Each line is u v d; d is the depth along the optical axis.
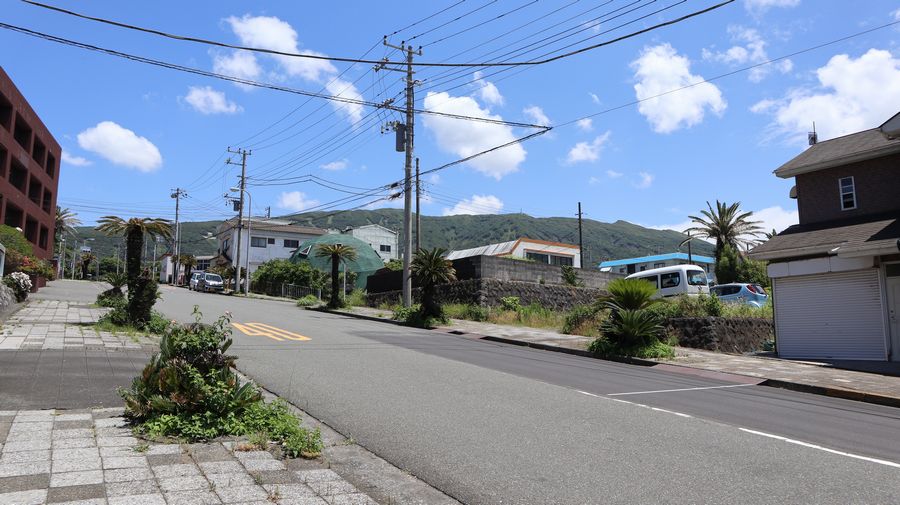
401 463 5.67
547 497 4.78
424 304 24.31
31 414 6.48
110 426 6.10
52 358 10.13
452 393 9.14
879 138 17.97
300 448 5.65
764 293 25.66
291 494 4.47
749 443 6.61
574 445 6.33
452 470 5.45
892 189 16.80
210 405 6.13
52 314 18.98
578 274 35.25
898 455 6.28
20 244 29.20
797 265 16.98
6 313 17.52
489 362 13.32
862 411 9.36
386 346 15.26
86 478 4.50
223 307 28.64
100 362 10.09
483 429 6.95
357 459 5.80
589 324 20.64
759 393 10.86
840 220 17.72
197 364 6.36
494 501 4.70
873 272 15.70
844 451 6.38
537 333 21.06
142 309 16.00
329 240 51.66
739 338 18.97
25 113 35.28
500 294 28.98
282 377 10.11
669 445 6.41
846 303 16.17
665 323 19.42
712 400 9.64
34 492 4.15
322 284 44.81
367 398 8.55
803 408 9.30
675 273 27.34
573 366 13.62
